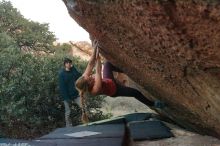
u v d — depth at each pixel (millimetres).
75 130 6809
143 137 6352
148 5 3119
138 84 6465
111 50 5254
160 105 6617
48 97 11016
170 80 4621
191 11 2924
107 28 4328
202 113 4965
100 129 6773
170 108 6418
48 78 11055
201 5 2793
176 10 3021
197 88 4277
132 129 6824
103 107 13570
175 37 3340
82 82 5656
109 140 5875
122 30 4070
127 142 6359
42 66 11219
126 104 13609
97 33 4852
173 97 5316
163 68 4367
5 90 10852
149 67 4695
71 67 10141
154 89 5859
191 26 3094
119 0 3393
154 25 3359
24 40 20484
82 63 12352
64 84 10078
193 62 3691
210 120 5008
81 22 5051
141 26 3564
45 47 21422
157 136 6375
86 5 4090
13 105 10609
